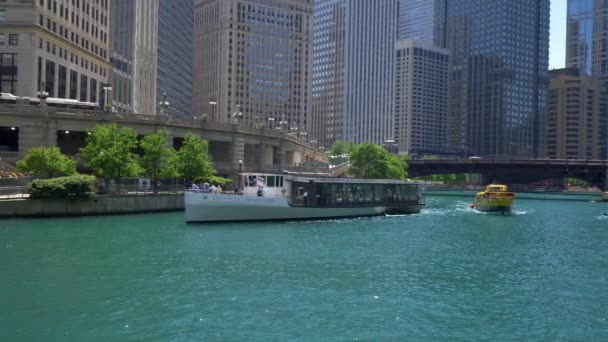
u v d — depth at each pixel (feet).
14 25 312.29
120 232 174.19
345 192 249.96
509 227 229.66
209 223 204.23
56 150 232.73
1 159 245.86
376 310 96.17
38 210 204.64
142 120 282.56
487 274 127.34
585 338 84.48
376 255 147.95
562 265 140.56
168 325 85.66
